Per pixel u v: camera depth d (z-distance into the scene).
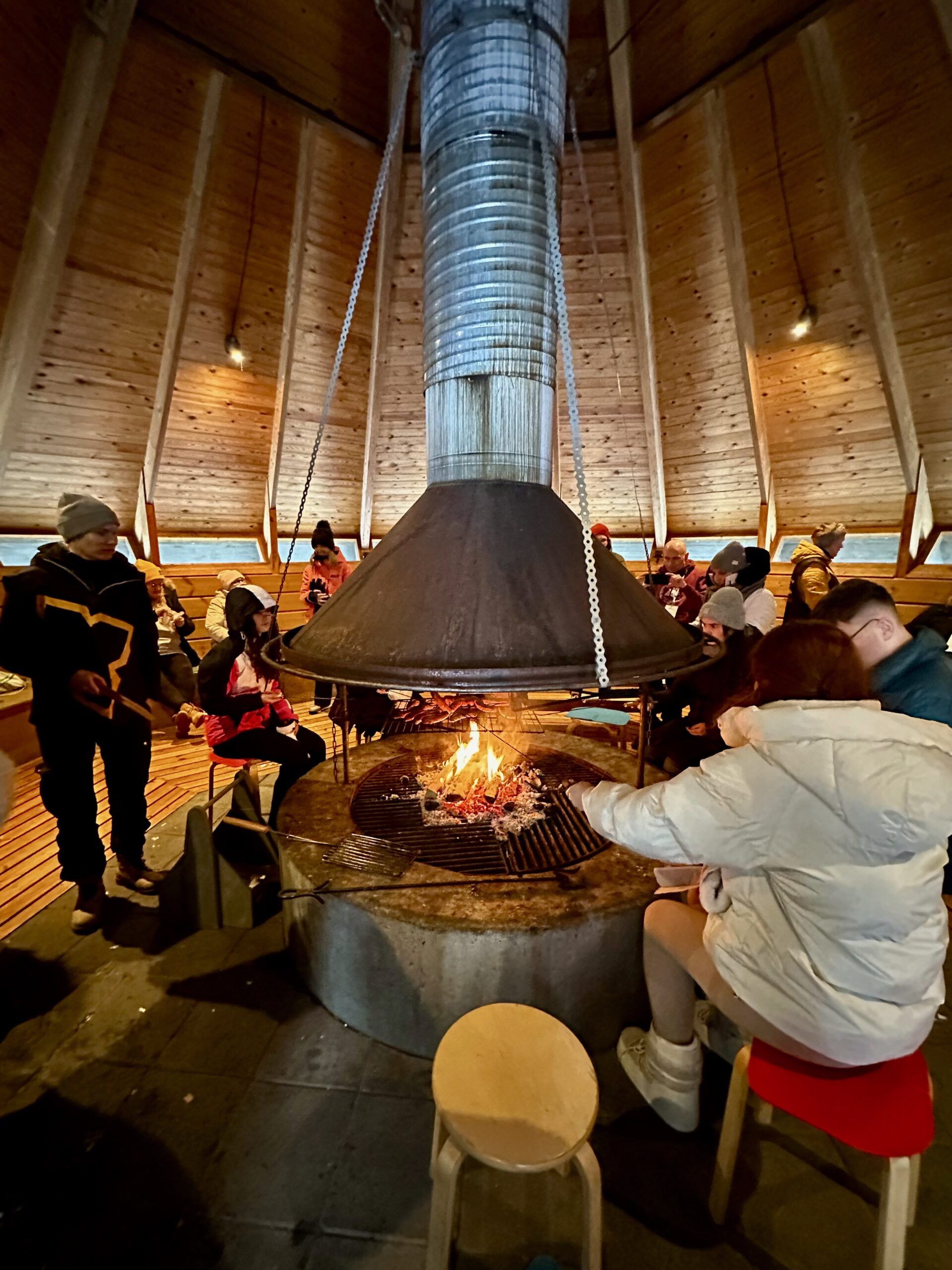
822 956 1.05
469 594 1.56
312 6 3.52
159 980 1.90
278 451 5.47
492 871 1.75
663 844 1.14
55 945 2.05
